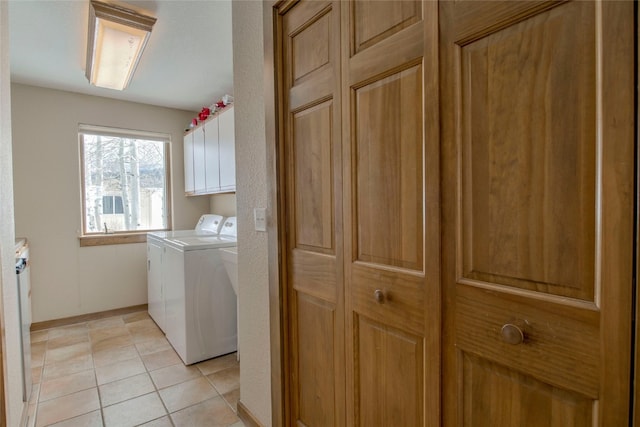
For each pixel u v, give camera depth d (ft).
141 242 11.72
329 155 3.83
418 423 2.99
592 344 1.96
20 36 7.04
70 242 10.48
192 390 6.73
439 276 2.74
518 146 2.24
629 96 1.77
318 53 3.92
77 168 10.58
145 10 6.22
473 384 2.58
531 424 2.25
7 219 4.73
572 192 2.01
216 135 9.78
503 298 2.35
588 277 1.97
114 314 11.20
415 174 2.90
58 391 6.64
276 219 4.58
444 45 2.62
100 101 10.93
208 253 8.08
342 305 3.76
